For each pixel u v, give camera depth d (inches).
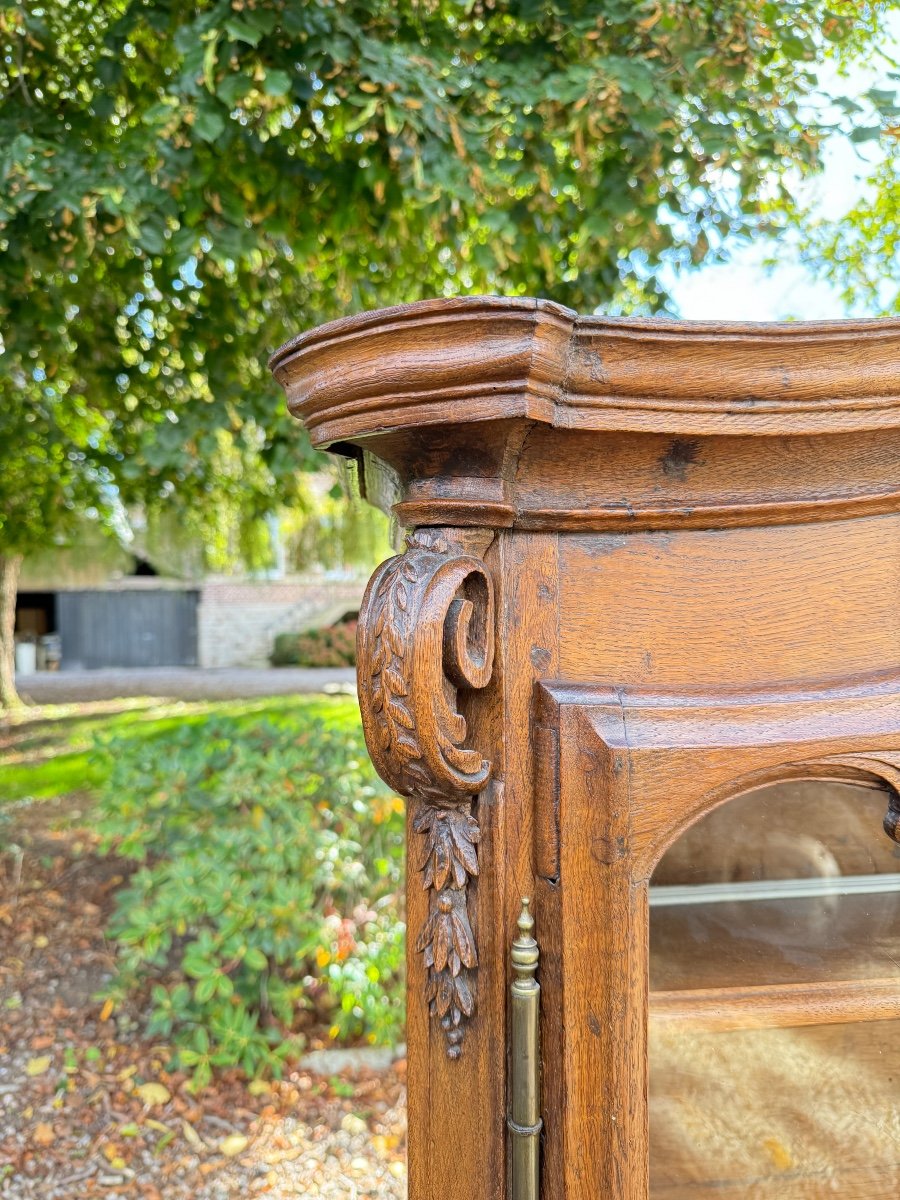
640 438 17.8
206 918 89.2
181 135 60.7
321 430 18.5
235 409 85.4
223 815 78.9
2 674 305.9
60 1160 62.4
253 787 76.0
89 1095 69.2
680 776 18.5
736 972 23.2
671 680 19.5
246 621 536.1
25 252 66.0
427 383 16.3
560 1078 18.9
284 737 88.5
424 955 19.8
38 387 115.2
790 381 17.2
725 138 56.6
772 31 55.5
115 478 123.1
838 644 19.9
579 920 18.7
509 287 90.7
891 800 20.3
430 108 58.8
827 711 19.3
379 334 16.3
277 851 70.8
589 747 18.5
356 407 17.3
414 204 69.5
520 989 18.5
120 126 80.4
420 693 17.0
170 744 90.3
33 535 193.6
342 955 70.6
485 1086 19.2
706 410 17.3
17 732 237.8
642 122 58.1
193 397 89.5
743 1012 22.8
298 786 78.9
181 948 90.6
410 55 61.6
